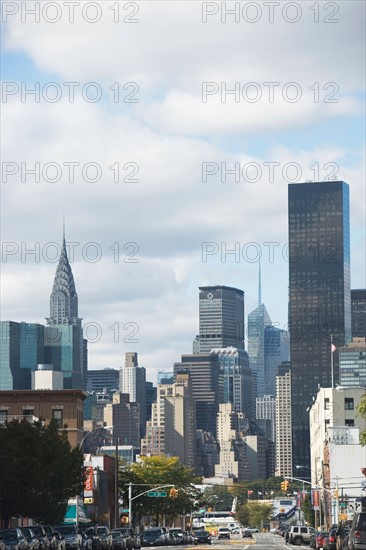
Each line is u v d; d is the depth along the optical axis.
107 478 194.50
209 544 158.25
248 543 164.12
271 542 172.62
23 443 114.44
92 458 194.75
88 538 106.56
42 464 113.94
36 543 87.12
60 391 168.88
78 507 153.25
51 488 116.12
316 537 122.50
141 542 146.50
